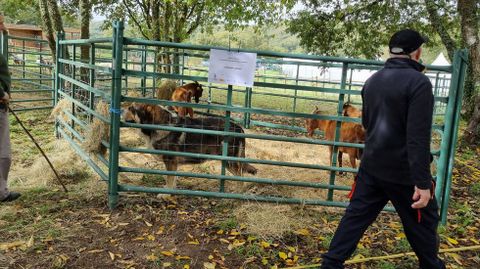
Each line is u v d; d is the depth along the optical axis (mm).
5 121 4430
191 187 5500
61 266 3443
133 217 4465
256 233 4215
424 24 13992
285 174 6531
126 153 6934
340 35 15156
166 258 3693
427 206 2803
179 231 4211
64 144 7027
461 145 9516
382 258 3844
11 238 3881
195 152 5219
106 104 5453
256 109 4617
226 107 4605
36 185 5312
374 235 4359
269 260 3756
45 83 14445
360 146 4672
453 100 4539
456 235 4496
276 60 8578
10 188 5164
